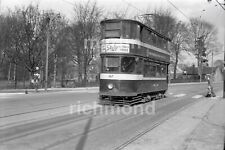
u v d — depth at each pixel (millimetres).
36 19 52062
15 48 52719
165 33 72750
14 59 53344
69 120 13945
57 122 13297
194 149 8984
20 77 67125
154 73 24422
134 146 9258
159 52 25500
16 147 8758
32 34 51188
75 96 29516
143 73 21703
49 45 52531
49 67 56188
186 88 51906
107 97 20625
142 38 21406
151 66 23609
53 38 54031
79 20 58562
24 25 51219
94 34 58938
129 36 20000
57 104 21078
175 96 31906
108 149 8820
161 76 26531
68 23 58094
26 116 14930
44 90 42844
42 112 16562
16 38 51812
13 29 52688
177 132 11672
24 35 51188
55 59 57156
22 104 21016
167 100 26375
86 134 10898
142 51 21297
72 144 9289
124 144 9453
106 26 20344
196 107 21250
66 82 55875
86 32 58562
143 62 21656
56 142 9477
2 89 44781
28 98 26781
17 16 53719
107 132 11398
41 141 9562
